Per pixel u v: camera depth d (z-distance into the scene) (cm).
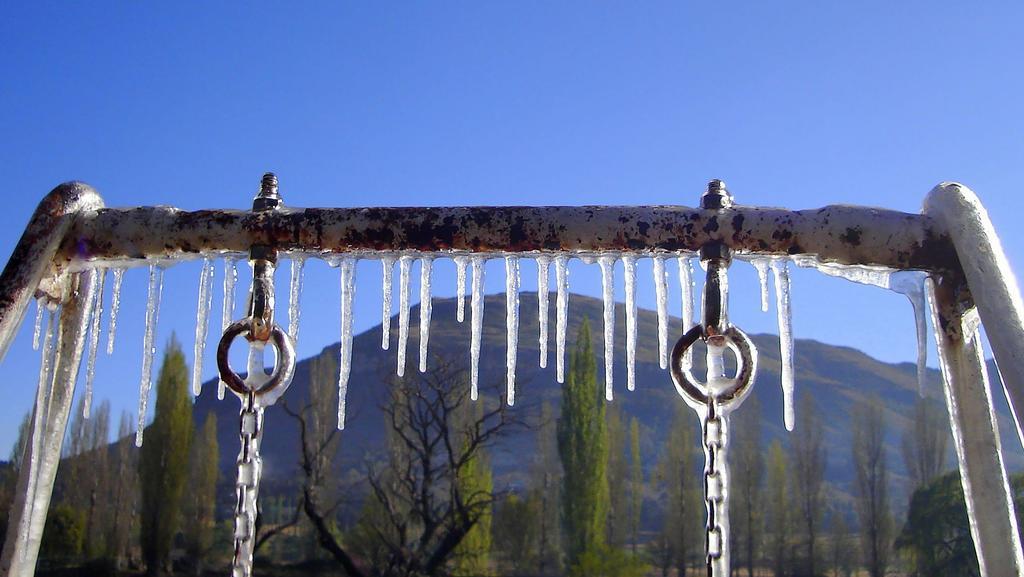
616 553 4231
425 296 296
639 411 10262
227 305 292
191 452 4962
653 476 5534
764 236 255
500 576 4359
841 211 256
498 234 261
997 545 246
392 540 3394
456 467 3153
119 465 5169
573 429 4394
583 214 259
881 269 261
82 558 4800
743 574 4966
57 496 5012
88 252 269
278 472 8012
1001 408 4909
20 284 257
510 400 288
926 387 263
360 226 263
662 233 256
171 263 283
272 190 272
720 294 252
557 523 5197
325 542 3175
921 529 3950
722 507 245
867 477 4834
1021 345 229
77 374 278
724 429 248
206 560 4825
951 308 256
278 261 270
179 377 4600
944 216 251
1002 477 249
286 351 263
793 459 5369
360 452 7675
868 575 4994
